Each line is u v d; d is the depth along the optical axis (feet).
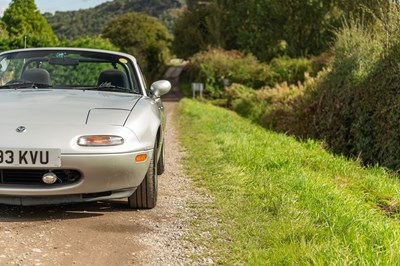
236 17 180.65
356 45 41.83
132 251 11.27
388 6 40.19
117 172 12.97
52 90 15.93
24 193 12.51
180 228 13.17
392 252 10.61
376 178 22.26
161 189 18.04
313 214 14.03
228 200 16.37
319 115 44.96
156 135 14.47
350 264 9.90
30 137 12.42
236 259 10.98
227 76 138.41
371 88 36.42
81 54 18.21
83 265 10.26
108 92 16.25
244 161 22.99
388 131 33.86
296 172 20.16
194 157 25.84
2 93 15.33
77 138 12.60
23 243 11.25
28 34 86.43
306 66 121.08
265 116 62.23
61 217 13.60
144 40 259.60
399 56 34.45
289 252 10.78
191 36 221.66
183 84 193.57
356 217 13.85
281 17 154.40
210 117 54.54
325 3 150.51
